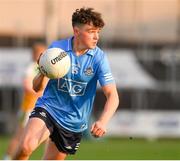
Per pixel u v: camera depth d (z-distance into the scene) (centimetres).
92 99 2272
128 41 6881
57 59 2112
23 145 2097
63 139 2294
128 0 7019
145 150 4744
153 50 6738
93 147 5050
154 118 6169
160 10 7131
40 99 2275
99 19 2144
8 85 6194
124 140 5950
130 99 6369
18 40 6825
